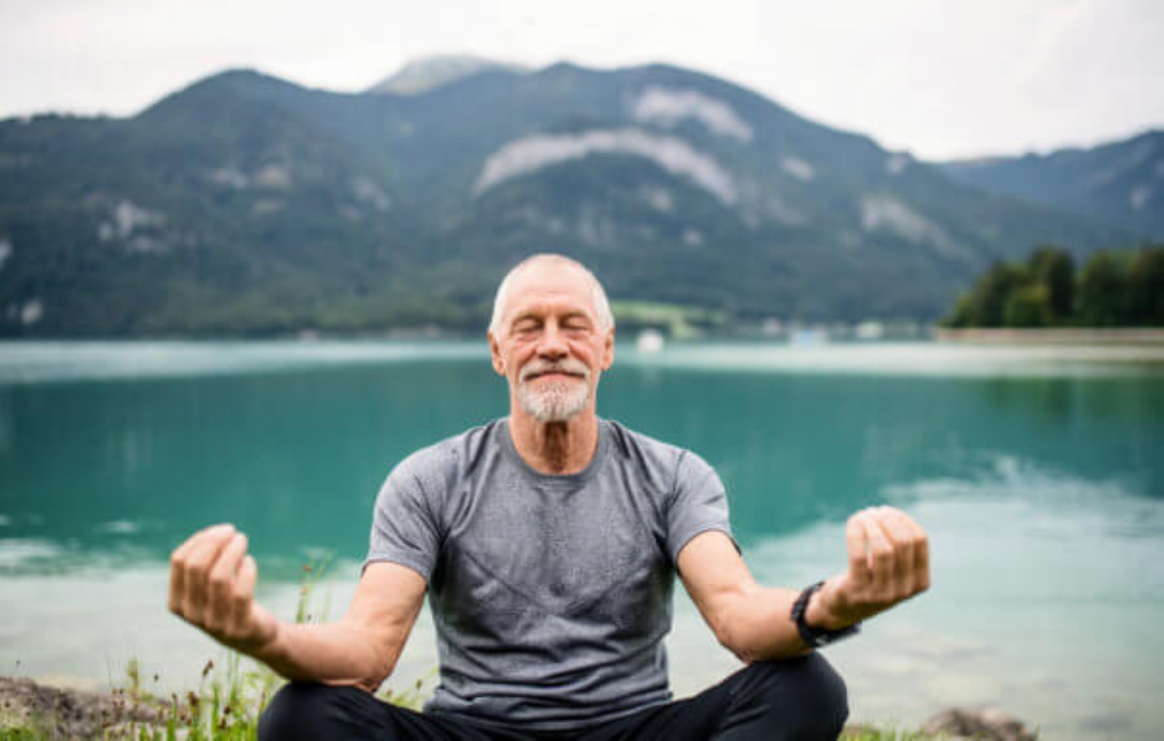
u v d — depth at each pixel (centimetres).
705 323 19088
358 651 159
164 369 4769
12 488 1277
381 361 5847
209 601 129
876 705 447
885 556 131
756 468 1402
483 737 174
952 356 5894
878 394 2819
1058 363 4778
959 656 529
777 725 158
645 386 3219
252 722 264
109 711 287
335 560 823
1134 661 521
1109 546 856
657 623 188
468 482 186
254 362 5744
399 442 1741
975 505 1082
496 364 198
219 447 1692
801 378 3662
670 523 186
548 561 181
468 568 181
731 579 171
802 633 149
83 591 684
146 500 1182
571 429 182
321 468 1448
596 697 178
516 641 179
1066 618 614
